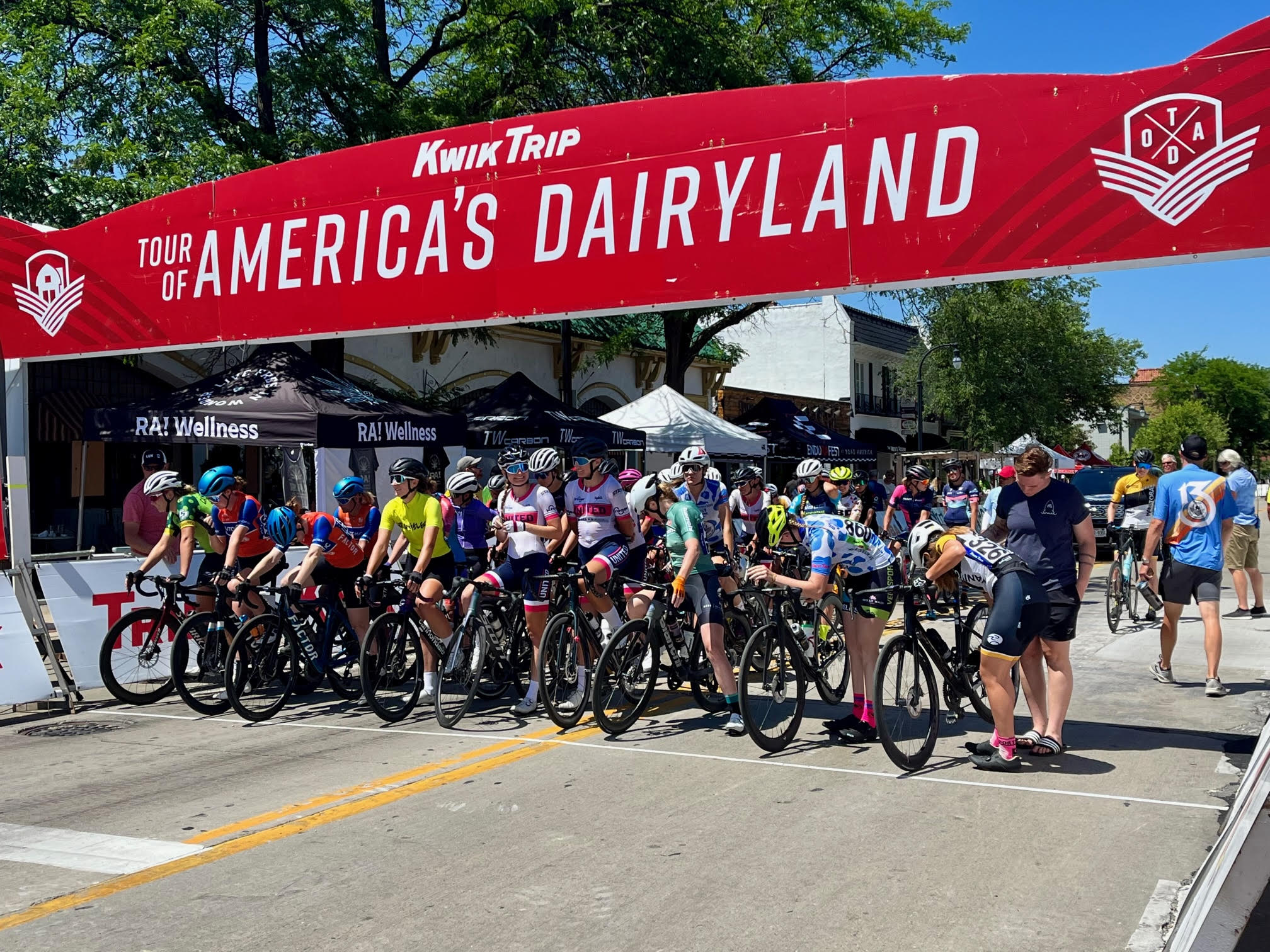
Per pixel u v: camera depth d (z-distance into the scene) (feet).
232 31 50.93
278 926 12.85
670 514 23.03
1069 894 13.48
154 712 27.12
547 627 23.68
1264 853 7.56
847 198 25.70
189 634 26.61
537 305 29.58
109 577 29.12
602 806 17.65
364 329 32.09
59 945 12.42
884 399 143.74
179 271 35.06
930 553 20.11
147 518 30.76
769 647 21.59
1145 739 21.94
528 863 14.88
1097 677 29.07
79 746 23.22
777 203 26.53
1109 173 22.88
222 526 28.48
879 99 25.40
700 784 19.01
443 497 30.12
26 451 36.94
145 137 49.47
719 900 13.41
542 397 53.72
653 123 28.09
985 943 12.05
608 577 24.61
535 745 22.39
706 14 58.80
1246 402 285.23
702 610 23.20
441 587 25.40
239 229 34.01
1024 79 23.82
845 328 132.67
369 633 24.82
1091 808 17.21
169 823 17.20
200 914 13.29
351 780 19.66
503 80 57.62
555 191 29.30
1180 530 26.81
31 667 26.96
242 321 34.06
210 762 21.42
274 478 57.67
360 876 14.51
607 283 28.63
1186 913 8.17
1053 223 23.45
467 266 30.50
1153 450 239.71
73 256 36.58
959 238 24.44
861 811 17.16
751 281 26.84
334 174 32.65
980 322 109.29
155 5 48.37
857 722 22.48
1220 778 18.98
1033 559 20.33
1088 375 116.47
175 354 54.29
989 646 19.49
